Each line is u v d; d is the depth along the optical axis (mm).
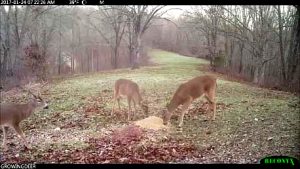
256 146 8375
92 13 44000
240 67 35094
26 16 31078
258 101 13086
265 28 24031
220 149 8344
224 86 18094
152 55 52531
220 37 43406
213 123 10367
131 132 9336
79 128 10586
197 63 41625
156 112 11992
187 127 10094
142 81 19688
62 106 13625
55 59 46844
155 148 8438
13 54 34875
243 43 32219
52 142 9281
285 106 12055
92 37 53594
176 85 17906
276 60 29422
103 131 9961
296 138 8703
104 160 7867
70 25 47562
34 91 17891
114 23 41625
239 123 10203
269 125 9859
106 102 13898
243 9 28750
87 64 52344
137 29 32188
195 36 46750
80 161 7852
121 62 52125
